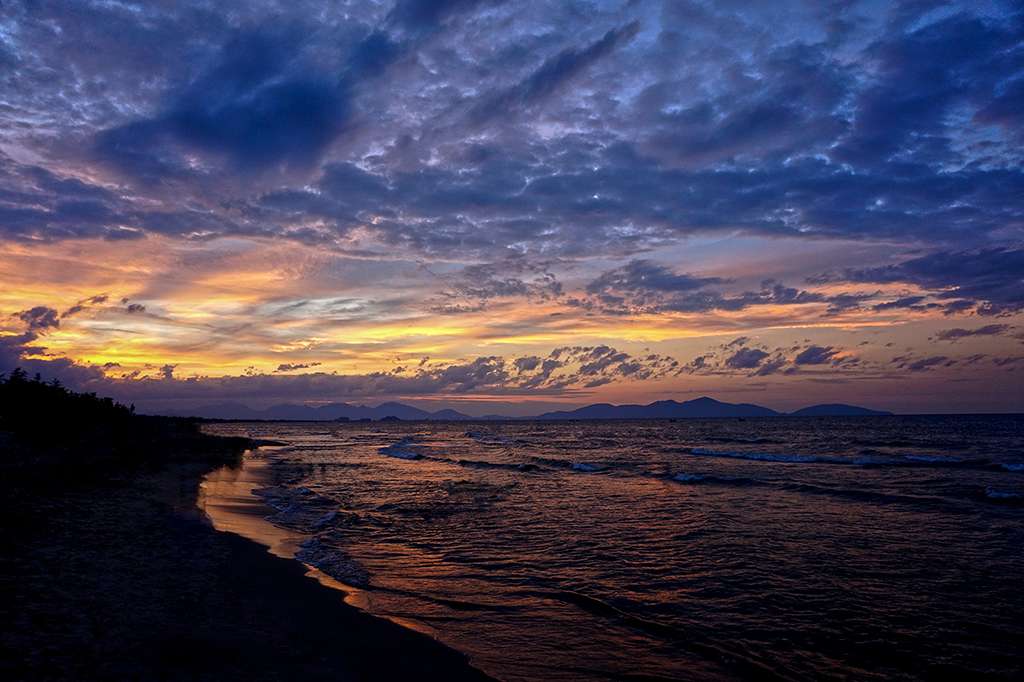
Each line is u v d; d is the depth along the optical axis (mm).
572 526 16766
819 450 50062
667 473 31078
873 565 12312
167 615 7848
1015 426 104625
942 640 8289
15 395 33469
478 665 7258
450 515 18719
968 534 15297
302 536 15008
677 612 9438
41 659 6035
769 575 11578
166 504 17250
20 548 10547
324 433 126625
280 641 7430
